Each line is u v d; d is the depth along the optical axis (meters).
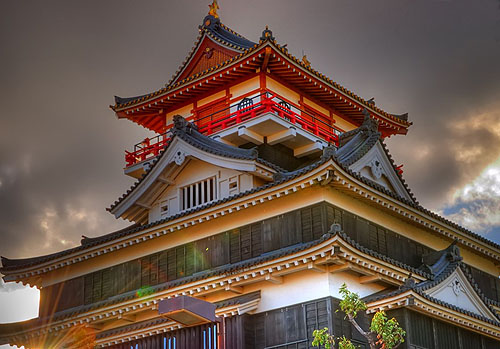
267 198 33.56
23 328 40.03
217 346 31.81
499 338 35.97
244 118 41.00
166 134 44.94
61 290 41.91
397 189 38.75
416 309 31.05
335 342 30.16
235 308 31.72
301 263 30.67
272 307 32.38
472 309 35.03
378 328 26.72
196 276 35.03
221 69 41.69
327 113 45.47
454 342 33.38
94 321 37.19
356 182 32.72
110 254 40.19
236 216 35.53
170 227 36.59
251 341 32.31
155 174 39.50
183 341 33.12
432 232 38.84
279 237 33.66
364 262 30.70
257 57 40.34
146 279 38.12
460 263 34.88
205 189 39.16
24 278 42.91
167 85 47.25
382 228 35.72
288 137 39.59
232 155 36.94
